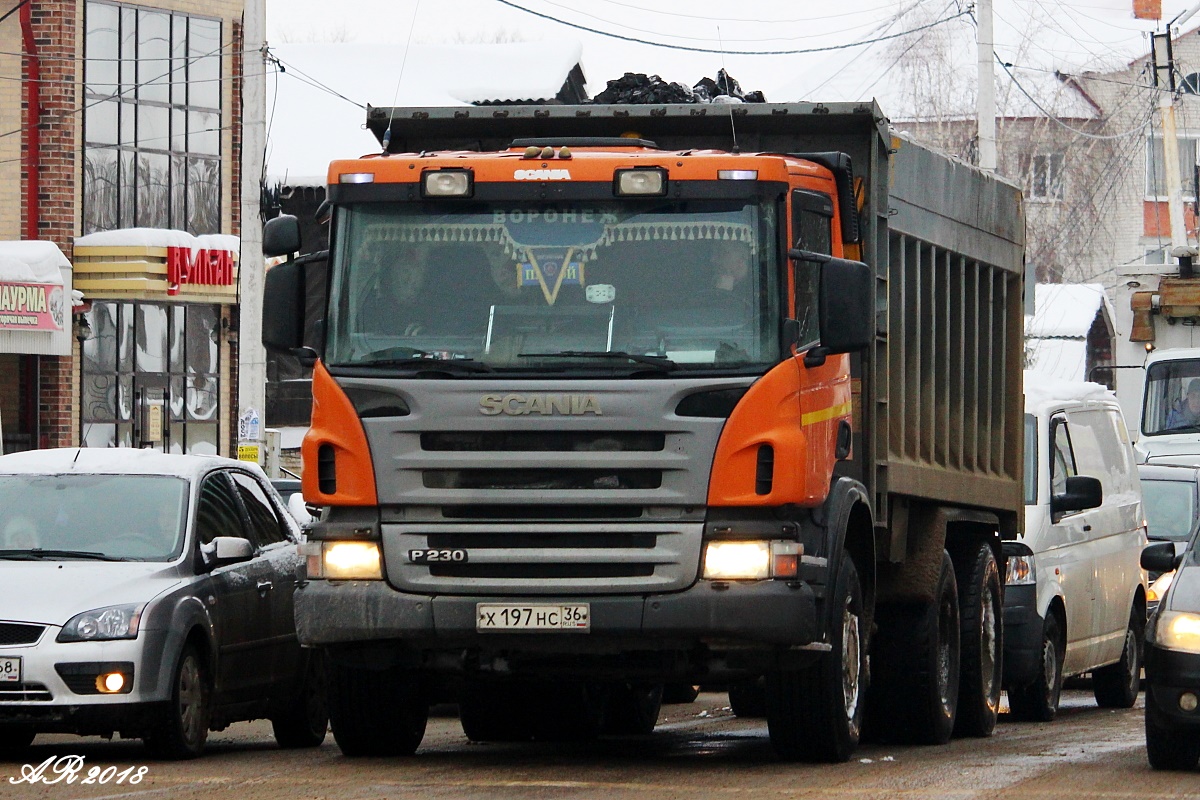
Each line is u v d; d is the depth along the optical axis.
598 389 16.45
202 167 53.84
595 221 16.89
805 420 16.81
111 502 20.11
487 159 17.05
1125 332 45.69
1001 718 27.31
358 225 17.16
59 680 17.94
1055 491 27.77
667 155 17.02
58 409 50.22
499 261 16.92
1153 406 45.00
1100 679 30.83
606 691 22.98
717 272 16.72
